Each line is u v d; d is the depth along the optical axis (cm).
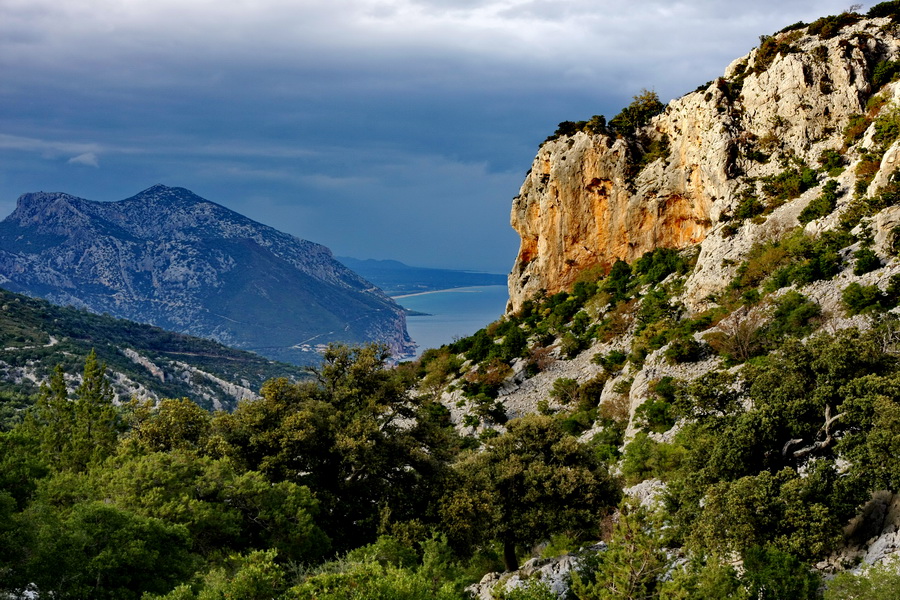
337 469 4712
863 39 8556
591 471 4353
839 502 2845
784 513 2842
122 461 4528
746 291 7000
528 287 11962
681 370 6494
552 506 4134
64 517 3616
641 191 10369
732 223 8175
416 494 4541
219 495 4081
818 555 2759
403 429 5147
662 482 4422
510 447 4469
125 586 3133
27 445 4203
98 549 3194
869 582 2389
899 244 5847
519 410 8450
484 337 10800
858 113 8188
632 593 2747
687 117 9819
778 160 8469
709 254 8119
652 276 9400
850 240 6366
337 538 4416
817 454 3209
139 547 3156
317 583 2747
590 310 9869
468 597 3522
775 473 3284
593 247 11138
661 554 2827
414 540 4022
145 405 5288
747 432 3259
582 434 7144
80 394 5844
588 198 11081
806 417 3247
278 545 3894
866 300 5447
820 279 6278
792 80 8588
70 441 5559
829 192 7181
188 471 4153
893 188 6338
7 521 3052
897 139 6544
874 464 2817
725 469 3297
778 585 2564
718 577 2581
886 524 2791
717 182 8856
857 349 3247
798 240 7000
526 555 4653
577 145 11106
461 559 4194
